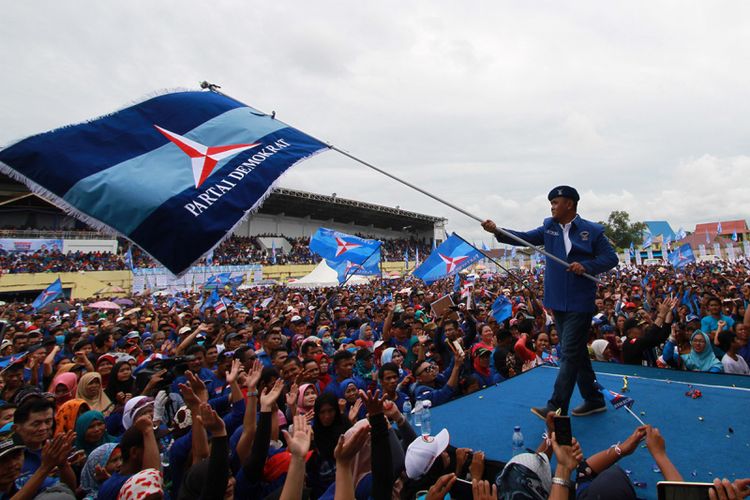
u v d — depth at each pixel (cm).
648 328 627
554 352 762
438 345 724
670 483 188
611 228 6788
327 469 369
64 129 311
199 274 3331
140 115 338
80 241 3356
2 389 563
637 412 362
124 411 437
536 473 224
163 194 294
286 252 5097
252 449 327
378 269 1491
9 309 1678
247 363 582
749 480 178
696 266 2873
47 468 301
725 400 371
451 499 274
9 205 3516
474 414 400
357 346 768
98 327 1134
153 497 274
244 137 349
